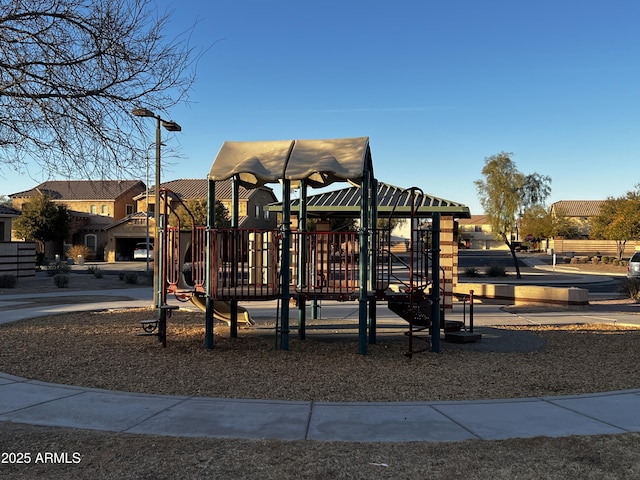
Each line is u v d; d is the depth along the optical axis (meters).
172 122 14.28
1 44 7.55
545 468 4.31
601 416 5.76
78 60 7.86
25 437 4.98
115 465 4.32
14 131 7.94
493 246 87.50
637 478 4.15
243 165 8.95
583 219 80.38
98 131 8.17
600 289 24.58
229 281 9.59
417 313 9.73
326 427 5.34
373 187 10.44
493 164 30.20
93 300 18.34
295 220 16.91
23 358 8.61
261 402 6.20
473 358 9.00
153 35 8.34
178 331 11.59
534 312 15.38
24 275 28.81
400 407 6.06
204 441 4.88
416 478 4.12
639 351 9.66
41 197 48.88
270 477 4.11
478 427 5.38
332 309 15.73
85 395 6.44
